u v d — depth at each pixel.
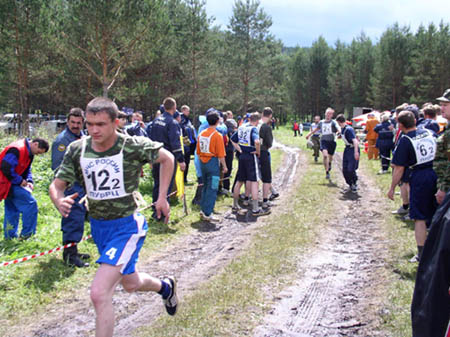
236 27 45.91
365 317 3.96
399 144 5.23
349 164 10.77
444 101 4.40
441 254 2.73
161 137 7.99
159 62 32.50
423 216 5.14
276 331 3.71
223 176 10.45
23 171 6.20
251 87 46.66
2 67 22.52
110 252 2.96
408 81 50.09
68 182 3.12
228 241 6.82
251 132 8.55
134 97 29.62
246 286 4.74
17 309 4.15
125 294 4.64
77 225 5.33
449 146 4.44
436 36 48.88
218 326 3.76
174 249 6.36
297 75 78.50
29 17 21.34
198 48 33.44
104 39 19.95
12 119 27.56
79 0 18.84
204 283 4.91
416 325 2.88
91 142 3.09
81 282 4.89
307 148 24.39
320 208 9.04
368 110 45.62
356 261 5.73
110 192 3.04
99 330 2.78
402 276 4.89
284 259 5.70
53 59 25.50
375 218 8.19
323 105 76.75
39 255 5.04
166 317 3.99
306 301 4.39
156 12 20.16
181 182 8.37
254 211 8.61
